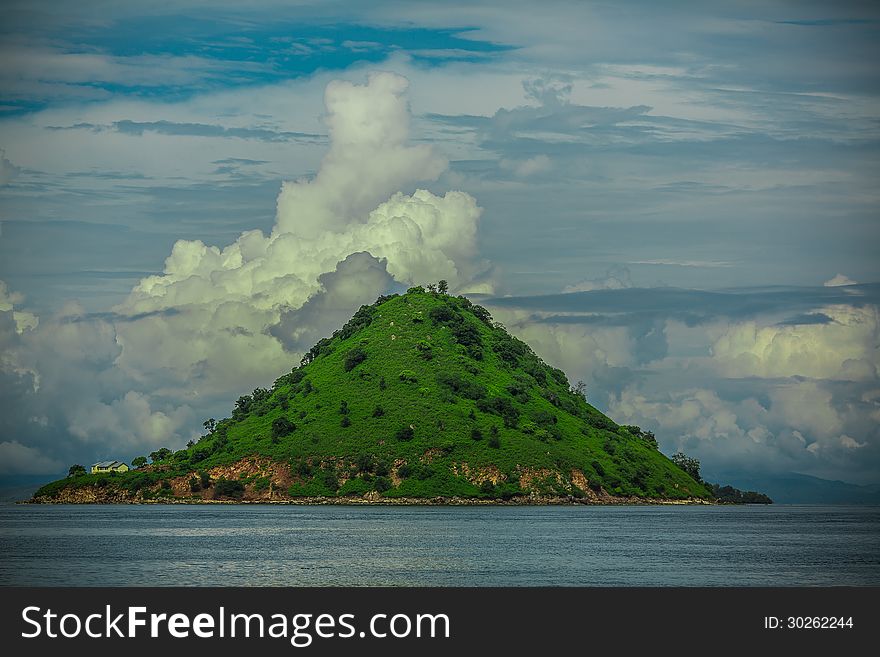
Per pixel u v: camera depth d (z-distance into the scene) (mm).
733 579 127312
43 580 124500
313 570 134500
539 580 124188
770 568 140250
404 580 124062
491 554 155875
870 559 154875
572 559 148875
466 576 127938
